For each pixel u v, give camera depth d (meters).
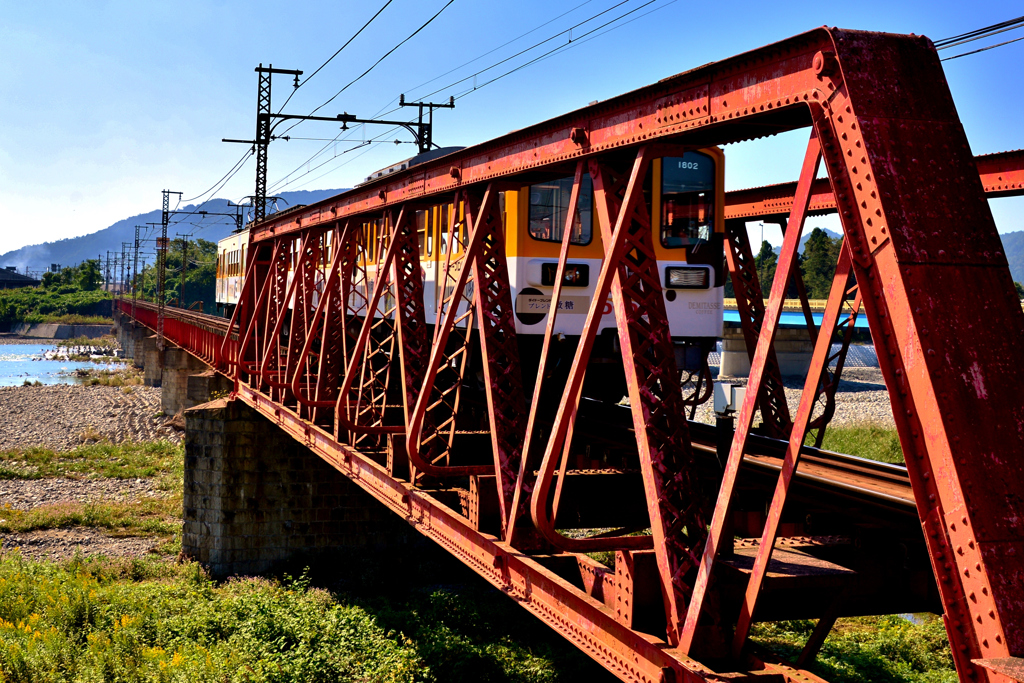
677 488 5.60
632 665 5.66
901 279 3.46
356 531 23.08
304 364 15.16
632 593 5.65
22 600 17.41
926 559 6.02
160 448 39.88
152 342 67.88
